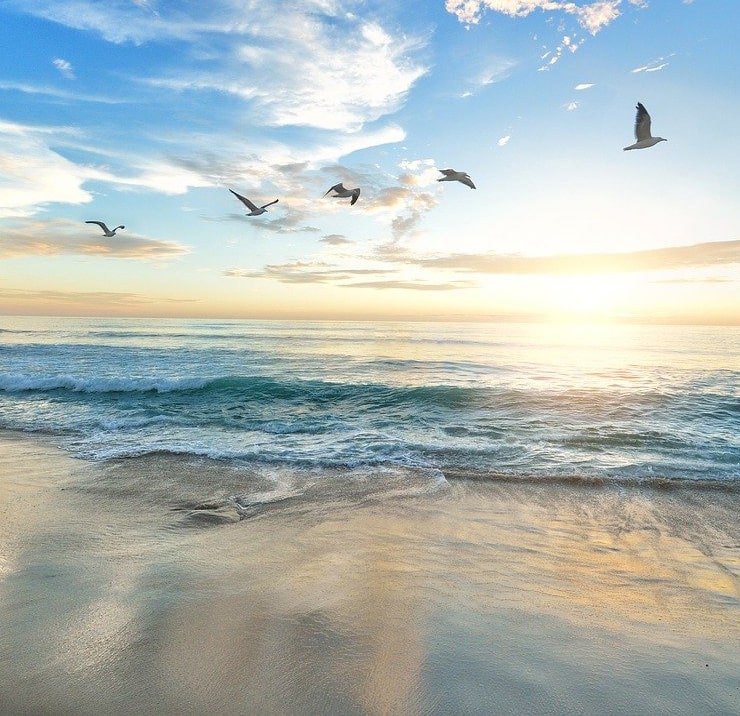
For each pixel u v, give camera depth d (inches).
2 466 321.4
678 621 156.0
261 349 1341.0
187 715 110.9
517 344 1649.9
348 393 626.5
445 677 124.0
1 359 1000.2
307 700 115.6
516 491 285.1
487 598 166.6
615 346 1579.7
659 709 114.5
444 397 589.0
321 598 161.2
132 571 178.4
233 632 140.3
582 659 133.1
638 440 399.2
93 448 368.2
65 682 119.4
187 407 554.6
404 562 193.5
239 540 212.7
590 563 199.3
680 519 248.5
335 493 279.1
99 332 2183.8
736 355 1263.5
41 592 161.3
